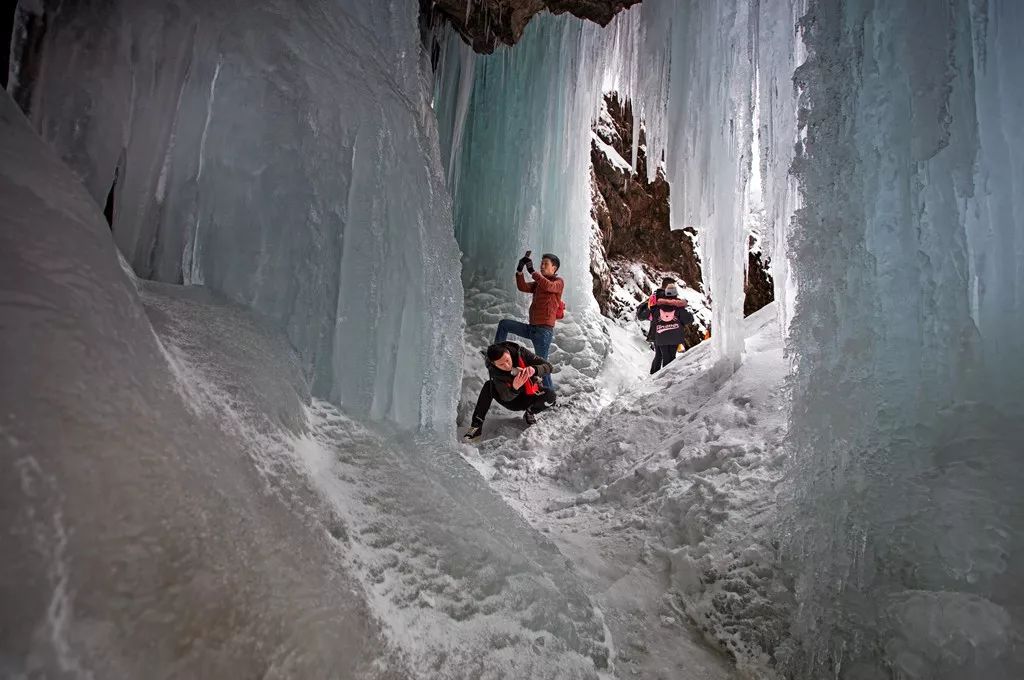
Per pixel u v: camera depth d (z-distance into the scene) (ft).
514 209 25.75
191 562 2.91
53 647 2.16
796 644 7.16
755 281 36.58
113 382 2.98
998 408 7.64
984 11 8.11
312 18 6.63
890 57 8.06
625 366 25.09
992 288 8.21
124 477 2.76
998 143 8.10
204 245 6.09
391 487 5.74
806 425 8.16
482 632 4.94
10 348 2.49
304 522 4.13
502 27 19.24
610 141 36.24
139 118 5.63
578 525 11.08
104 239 3.48
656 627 7.83
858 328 8.00
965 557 6.47
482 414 17.76
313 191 6.53
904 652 6.21
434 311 8.22
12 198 2.94
